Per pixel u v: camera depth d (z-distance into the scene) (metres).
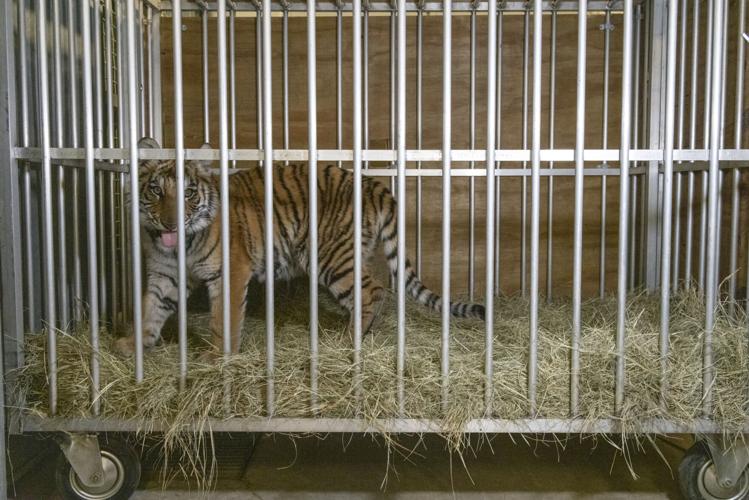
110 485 2.54
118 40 3.50
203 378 2.43
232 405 2.43
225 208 2.40
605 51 3.96
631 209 4.11
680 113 3.49
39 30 2.39
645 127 3.95
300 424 2.40
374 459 3.08
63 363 2.54
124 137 3.71
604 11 4.03
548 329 3.13
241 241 3.04
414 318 3.49
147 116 4.02
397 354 2.38
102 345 2.80
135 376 2.47
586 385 2.43
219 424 2.40
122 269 3.57
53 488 2.78
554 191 4.13
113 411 2.44
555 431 2.40
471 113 3.89
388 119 4.07
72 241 3.31
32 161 2.73
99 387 2.46
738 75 3.04
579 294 2.37
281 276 3.40
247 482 2.82
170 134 4.11
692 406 2.40
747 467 2.49
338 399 2.39
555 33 3.85
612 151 2.38
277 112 4.08
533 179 2.34
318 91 4.07
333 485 2.79
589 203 4.15
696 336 2.65
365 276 3.17
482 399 2.40
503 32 4.04
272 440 3.30
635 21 4.01
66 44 3.23
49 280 2.44
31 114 2.93
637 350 2.50
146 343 2.95
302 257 3.35
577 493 2.72
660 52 3.82
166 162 3.00
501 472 2.93
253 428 2.40
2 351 2.39
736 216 3.00
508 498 2.68
